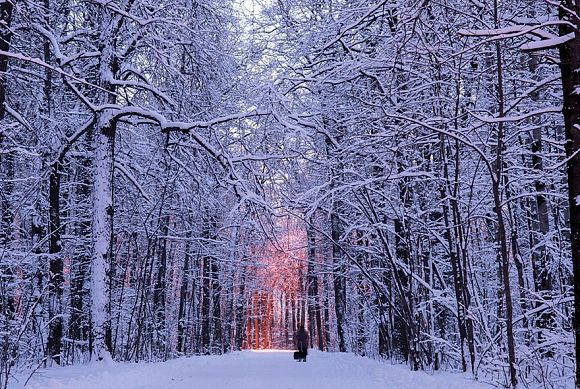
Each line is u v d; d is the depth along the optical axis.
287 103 17.97
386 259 16.23
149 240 22.05
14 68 15.85
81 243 21.59
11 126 13.70
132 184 22.14
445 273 19.50
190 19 19.16
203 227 29.27
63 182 23.00
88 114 20.36
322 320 47.44
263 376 14.41
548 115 13.16
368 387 11.27
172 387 11.59
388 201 14.35
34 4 14.00
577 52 6.86
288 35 18.98
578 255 6.77
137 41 18.72
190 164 21.56
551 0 6.91
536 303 12.16
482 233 18.98
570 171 6.90
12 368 12.19
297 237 33.56
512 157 13.53
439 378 10.70
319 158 17.86
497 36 7.17
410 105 13.39
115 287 27.28
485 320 11.47
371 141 14.01
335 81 15.52
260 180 18.12
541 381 9.74
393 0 13.02
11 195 18.19
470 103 13.55
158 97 18.83
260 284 46.47
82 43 20.11
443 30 11.83
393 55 13.19
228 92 21.11
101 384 10.88
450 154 13.74
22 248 17.19
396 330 18.78
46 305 17.22
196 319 36.53
